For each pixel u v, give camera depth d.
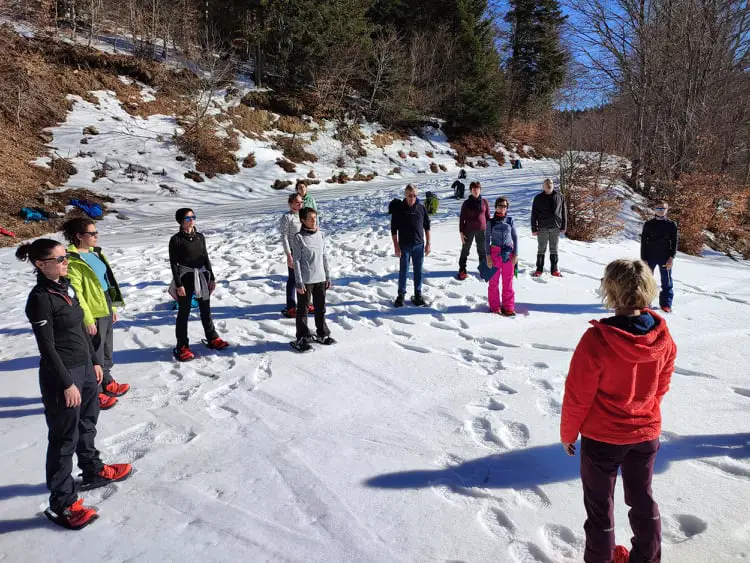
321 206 20.45
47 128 27.16
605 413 2.36
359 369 5.43
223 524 3.12
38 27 31.75
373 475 3.57
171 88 33.31
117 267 11.42
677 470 3.50
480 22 48.53
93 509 3.29
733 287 9.30
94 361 3.51
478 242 8.47
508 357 5.64
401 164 37.75
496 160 43.81
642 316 2.36
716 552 2.72
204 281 5.91
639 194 20.70
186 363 5.79
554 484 3.38
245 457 3.86
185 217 5.69
